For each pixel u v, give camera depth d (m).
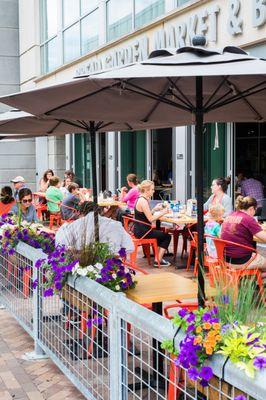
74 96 4.28
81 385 4.03
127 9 14.99
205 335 2.52
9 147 22.56
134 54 13.60
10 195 9.80
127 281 4.27
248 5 9.79
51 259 4.52
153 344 3.63
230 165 11.86
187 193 12.96
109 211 6.04
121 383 3.42
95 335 3.88
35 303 5.13
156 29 12.77
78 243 4.80
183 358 2.53
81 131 6.83
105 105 4.90
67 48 19.27
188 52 3.85
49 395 4.43
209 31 10.77
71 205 10.89
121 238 5.61
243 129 11.90
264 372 2.20
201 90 4.01
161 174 14.41
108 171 17.14
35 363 5.09
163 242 8.87
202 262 3.97
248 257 6.12
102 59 15.51
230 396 2.44
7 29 22.98
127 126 6.44
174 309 5.46
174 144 13.42
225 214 8.84
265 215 11.24
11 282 6.04
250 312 2.76
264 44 9.63
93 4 17.06
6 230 6.17
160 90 4.39
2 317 6.59
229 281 3.04
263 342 2.38
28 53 22.09
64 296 4.41
